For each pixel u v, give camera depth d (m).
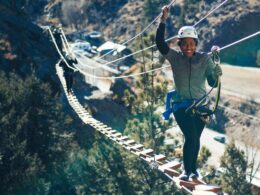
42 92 45.72
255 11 125.19
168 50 7.88
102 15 149.75
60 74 34.00
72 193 41.97
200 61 7.83
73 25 151.38
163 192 36.34
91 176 38.62
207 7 130.12
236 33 124.06
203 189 7.87
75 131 53.69
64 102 58.25
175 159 36.22
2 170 38.31
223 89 92.88
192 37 7.75
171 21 132.38
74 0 154.38
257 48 119.62
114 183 37.56
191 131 8.00
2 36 63.28
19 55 61.75
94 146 39.16
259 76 104.06
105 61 92.00
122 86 67.56
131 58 92.06
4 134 39.09
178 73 7.91
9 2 71.62
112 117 60.59
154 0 129.88
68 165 43.34
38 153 43.03
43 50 65.75
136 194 36.66
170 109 8.22
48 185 40.69
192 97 7.97
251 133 78.75
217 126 82.88
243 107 84.62
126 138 13.84
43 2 158.12
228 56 120.25
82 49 105.81
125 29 140.00
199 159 34.59
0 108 41.88
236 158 37.84
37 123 43.75
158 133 37.03
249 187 37.94
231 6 128.00
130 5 147.75
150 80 37.25
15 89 46.16
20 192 39.25
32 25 69.75
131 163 37.34
